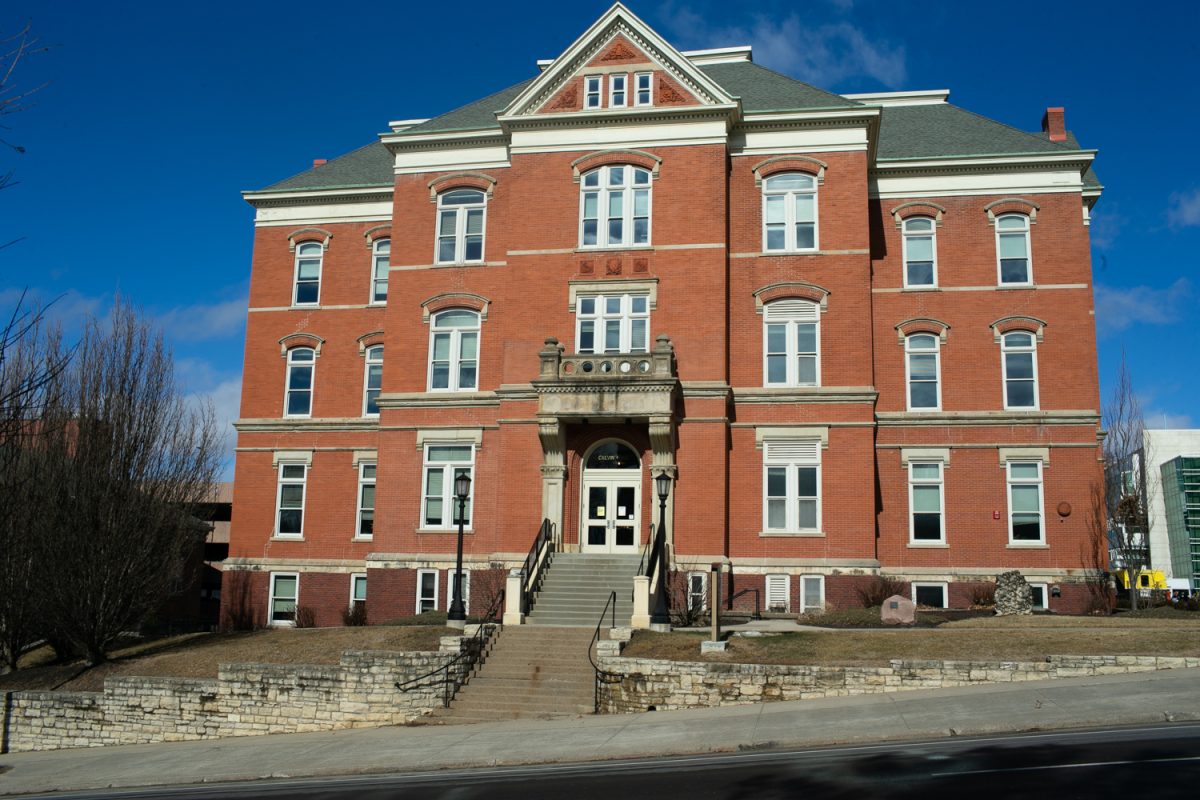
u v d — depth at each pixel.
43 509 28.92
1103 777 12.34
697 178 34.19
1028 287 35.62
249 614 38.38
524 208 34.97
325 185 41.34
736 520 32.84
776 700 21.39
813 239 34.38
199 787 17.95
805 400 33.12
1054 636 23.44
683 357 33.09
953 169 36.53
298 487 39.50
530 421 33.31
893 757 14.68
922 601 34.28
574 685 23.34
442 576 34.28
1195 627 24.91
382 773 17.50
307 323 40.53
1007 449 34.72
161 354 32.44
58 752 24.70
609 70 35.22
